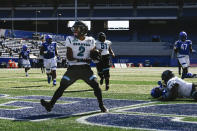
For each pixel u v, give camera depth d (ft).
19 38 322.96
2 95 53.98
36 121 29.84
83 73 34.17
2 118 31.55
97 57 34.22
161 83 47.93
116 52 364.79
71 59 33.99
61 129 26.14
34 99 48.06
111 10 386.32
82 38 34.17
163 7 379.35
